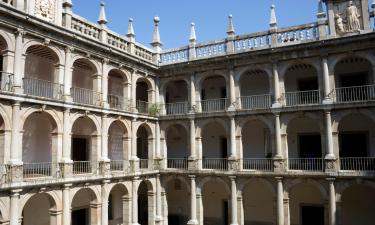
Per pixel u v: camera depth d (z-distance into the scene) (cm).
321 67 2756
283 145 2842
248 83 3369
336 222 2594
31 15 2177
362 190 2884
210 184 3522
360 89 2875
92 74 2856
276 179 2820
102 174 2688
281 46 2845
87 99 2747
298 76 3145
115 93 3375
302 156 3117
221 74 3170
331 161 2634
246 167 3198
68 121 2453
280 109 2844
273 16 2941
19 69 2141
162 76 3453
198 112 3203
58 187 2352
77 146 2919
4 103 2061
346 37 2622
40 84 2575
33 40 2261
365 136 2881
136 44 3181
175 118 3322
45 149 2684
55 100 2348
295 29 2847
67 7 2492
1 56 2350
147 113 3300
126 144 3020
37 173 2495
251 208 3328
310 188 3092
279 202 2792
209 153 3531
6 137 2062
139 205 3769
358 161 2678
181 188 3691
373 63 2580
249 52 2978
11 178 2031
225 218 3438
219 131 3497
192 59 3262
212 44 3203
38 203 2622
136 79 3184
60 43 2433
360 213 2877
